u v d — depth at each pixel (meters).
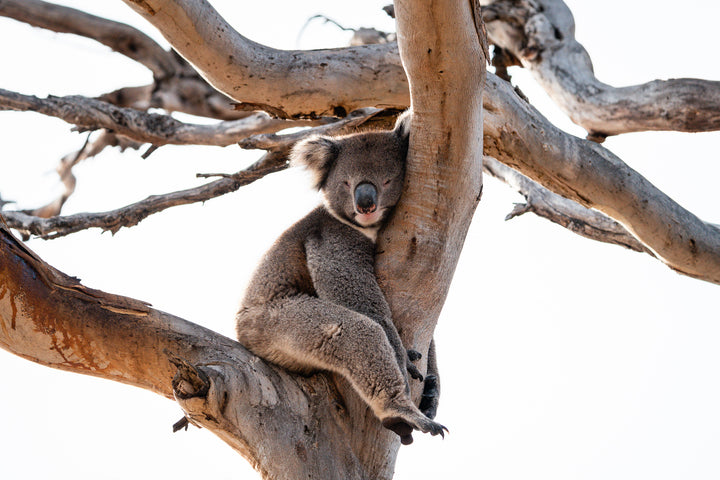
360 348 8.84
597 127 15.56
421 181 8.91
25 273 8.10
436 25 7.61
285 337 9.35
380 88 11.10
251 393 8.38
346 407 9.18
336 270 9.66
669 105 14.46
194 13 9.69
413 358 9.20
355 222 10.20
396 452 9.41
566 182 11.70
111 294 8.59
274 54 10.78
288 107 11.13
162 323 8.73
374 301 9.26
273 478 8.52
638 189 11.95
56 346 8.42
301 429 8.74
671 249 12.62
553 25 16.58
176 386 7.77
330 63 10.97
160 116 16.53
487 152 11.49
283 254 10.27
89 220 14.31
